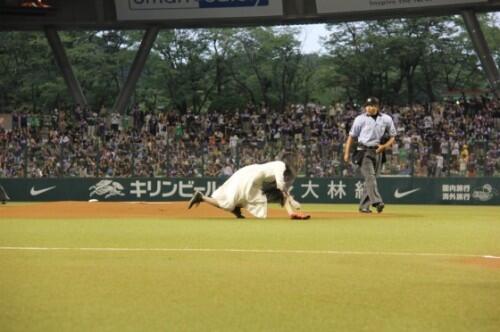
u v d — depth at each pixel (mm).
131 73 108312
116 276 22359
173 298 19062
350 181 81375
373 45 155375
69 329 15766
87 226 40875
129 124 109312
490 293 20125
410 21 155125
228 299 18969
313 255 27547
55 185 87750
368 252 28625
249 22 105438
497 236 35688
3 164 89000
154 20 105938
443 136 99312
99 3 106188
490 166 78438
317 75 162250
